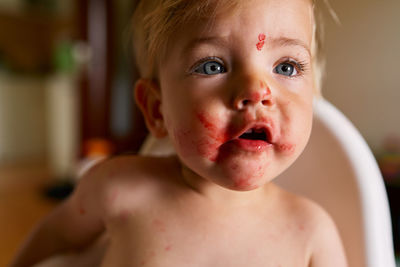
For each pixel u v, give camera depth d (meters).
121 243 0.41
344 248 0.49
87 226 0.48
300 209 0.44
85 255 0.51
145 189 0.43
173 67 0.35
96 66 1.87
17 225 1.54
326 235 0.43
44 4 2.58
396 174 1.13
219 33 0.32
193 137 0.33
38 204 1.79
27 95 2.64
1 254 1.28
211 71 0.33
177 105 0.34
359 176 0.48
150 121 0.43
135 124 1.90
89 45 1.86
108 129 1.92
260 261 0.39
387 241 0.46
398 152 1.25
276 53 0.33
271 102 0.32
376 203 0.47
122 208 0.43
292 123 0.33
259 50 0.32
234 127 0.31
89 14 1.83
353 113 1.36
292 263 0.40
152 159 0.47
